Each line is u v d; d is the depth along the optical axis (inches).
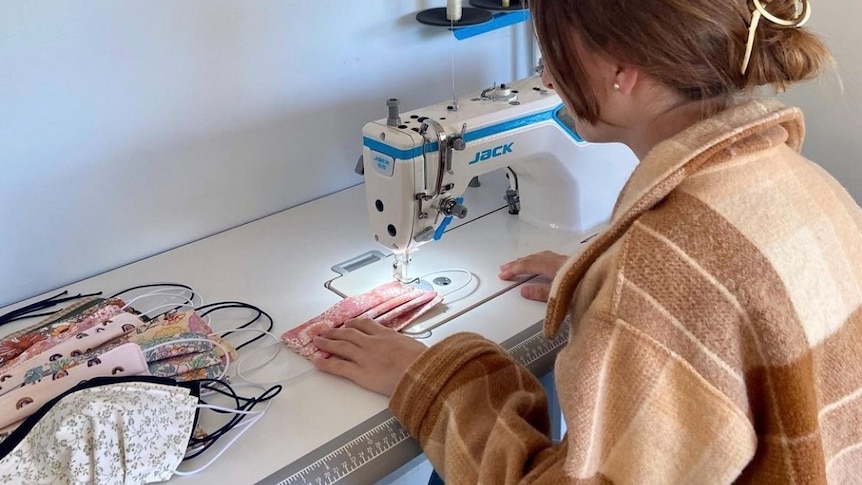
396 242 52.6
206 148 62.6
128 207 60.0
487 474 35.9
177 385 42.6
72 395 40.1
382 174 51.0
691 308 28.8
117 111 57.2
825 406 31.2
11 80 52.2
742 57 30.5
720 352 28.7
